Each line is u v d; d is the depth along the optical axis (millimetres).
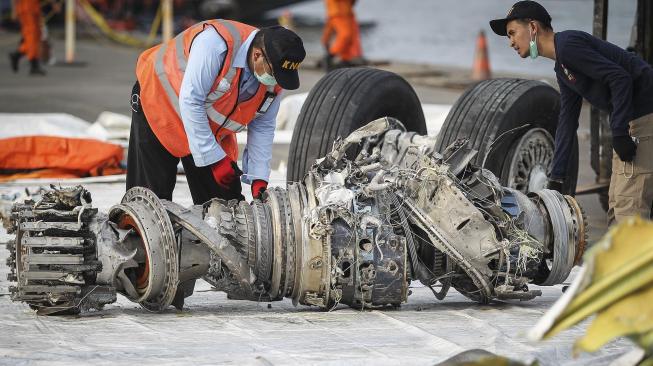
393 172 22344
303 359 17547
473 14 155875
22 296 20453
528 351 18312
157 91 23953
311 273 20953
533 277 23000
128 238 20953
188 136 22984
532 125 29266
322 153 28500
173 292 20516
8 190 36781
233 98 23203
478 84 29359
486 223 21547
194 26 23891
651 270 13031
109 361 17281
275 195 21812
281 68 22375
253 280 20641
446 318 21234
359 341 19062
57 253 20234
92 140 40906
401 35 128250
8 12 134500
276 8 143125
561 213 22750
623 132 23828
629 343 19062
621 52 24141
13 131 46062
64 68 89688
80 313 21359
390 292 21281
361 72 29703
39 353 17594
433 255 22203
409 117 30547
